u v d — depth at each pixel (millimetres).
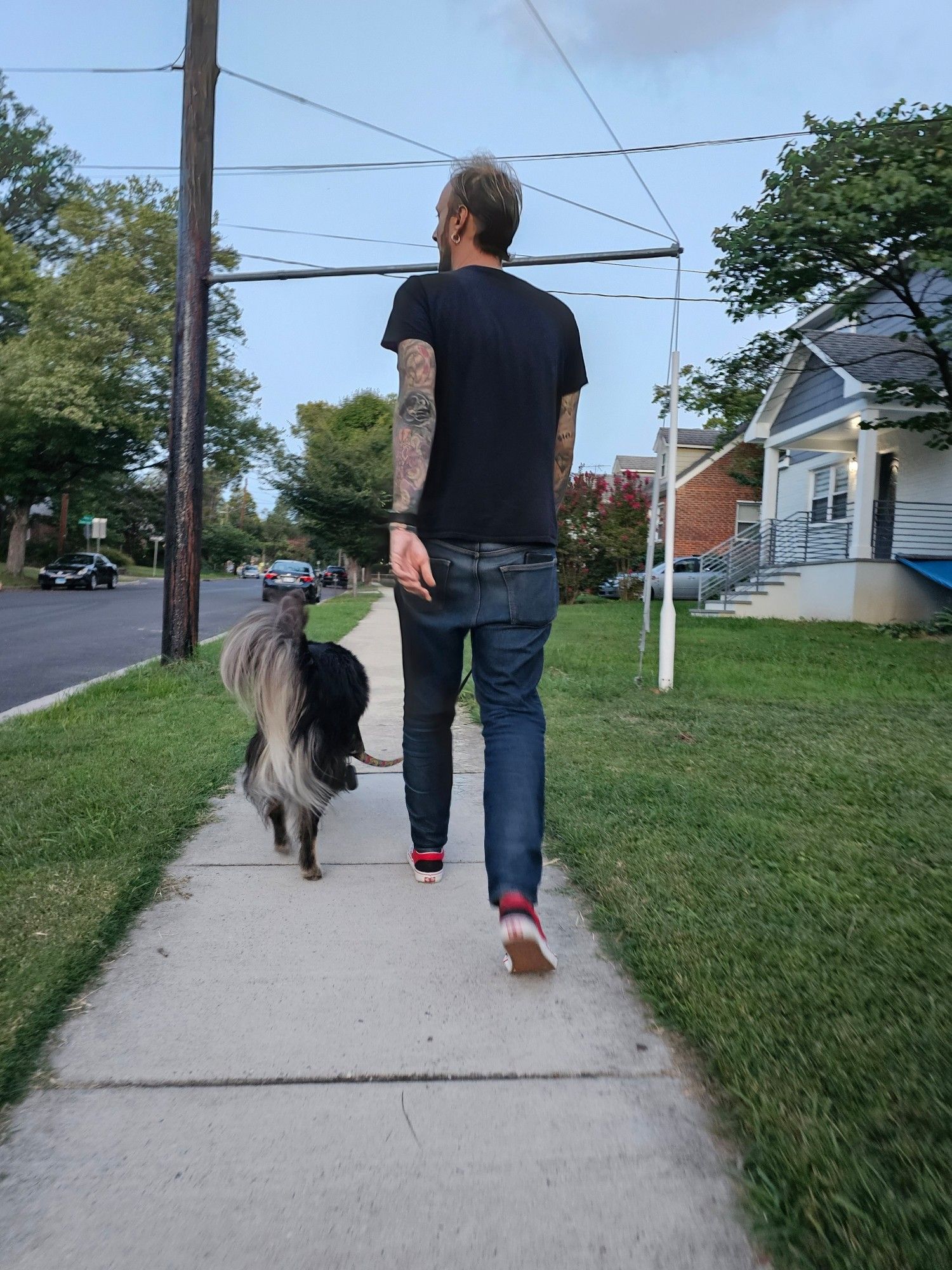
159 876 3393
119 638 14508
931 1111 1885
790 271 11664
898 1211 1612
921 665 10008
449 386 2553
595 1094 2064
